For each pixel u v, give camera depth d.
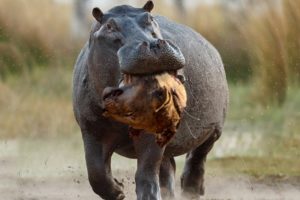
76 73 26.64
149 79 22.89
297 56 51.97
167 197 29.20
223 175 38.97
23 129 48.28
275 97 51.09
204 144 30.89
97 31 24.58
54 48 63.72
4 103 52.59
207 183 37.75
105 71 24.50
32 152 43.94
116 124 25.84
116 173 38.69
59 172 40.16
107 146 26.55
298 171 39.53
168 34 27.48
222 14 63.19
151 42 22.58
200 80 27.92
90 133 26.38
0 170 40.06
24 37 63.56
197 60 28.05
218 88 29.22
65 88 56.84
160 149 25.70
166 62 22.56
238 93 53.53
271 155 41.88
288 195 35.88
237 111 50.16
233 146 43.47
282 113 48.38
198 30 62.69
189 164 31.78
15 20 64.19
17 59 61.44
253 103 51.09
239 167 40.12
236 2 58.75
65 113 50.47
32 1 65.81
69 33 65.12
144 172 25.75
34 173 39.75
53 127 48.25
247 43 55.47
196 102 27.78
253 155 42.12
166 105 23.00
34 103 52.66
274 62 51.59
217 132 30.28
